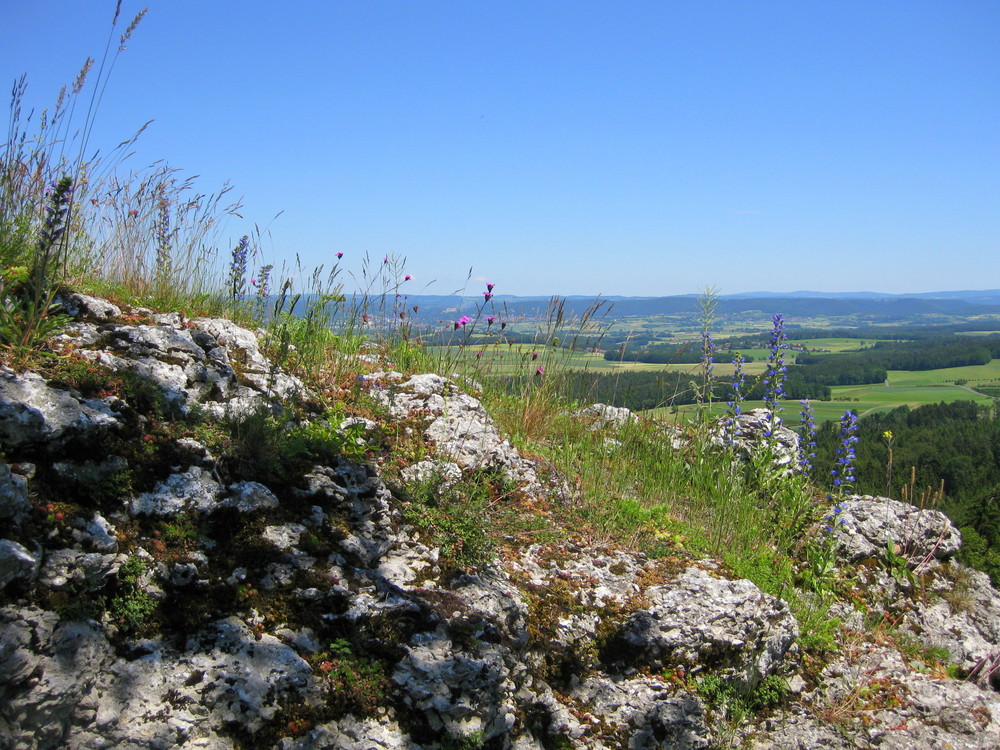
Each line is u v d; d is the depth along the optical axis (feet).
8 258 15.11
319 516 13.89
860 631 19.95
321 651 12.19
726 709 15.74
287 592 12.56
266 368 17.48
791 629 17.46
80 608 10.39
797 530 21.81
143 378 13.75
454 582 14.32
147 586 11.29
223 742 10.50
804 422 23.73
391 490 15.99
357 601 12.85
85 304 15.31
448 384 21.34
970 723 17.28
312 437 15.29
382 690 12.10
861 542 22.26
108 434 12.19
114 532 11.32
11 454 10.99
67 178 13.25
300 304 21.15
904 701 17.62
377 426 18.03
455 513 15.97
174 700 10.46
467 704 12.44
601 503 19.97
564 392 26.23
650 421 26.16
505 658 13.44
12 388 11.60
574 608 15.46
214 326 17.58
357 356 22.41
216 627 11.52
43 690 9.46
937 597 22.16
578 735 13.82
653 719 14.65
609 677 15.02
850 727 16.48
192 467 12.93
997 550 25.18
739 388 24.48
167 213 20.47
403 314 25.14
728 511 21.26
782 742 15.71
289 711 11.16
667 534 19.27
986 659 20.33
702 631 15.81
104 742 9.76
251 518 13.05
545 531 17.75
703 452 23.88
